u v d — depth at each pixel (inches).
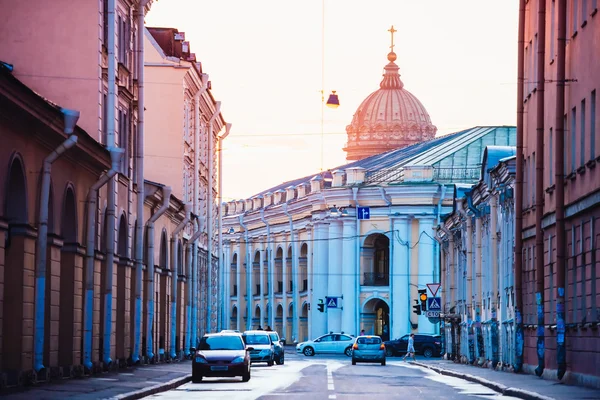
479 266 2167.8
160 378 1382.9
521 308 1622.8
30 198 1166.3
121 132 1685.5
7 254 1144.2
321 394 1154.0
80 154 1332.4
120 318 1690.5
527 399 1064.2
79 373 1390.3
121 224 1695.4
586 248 1253.7
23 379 1148.5
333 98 2486.5
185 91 2432.3
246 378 1457.9
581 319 1278.3
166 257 2204.7
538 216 1454.2
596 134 1211.2
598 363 1179.9
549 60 1507.1
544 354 1478.8
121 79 1670.8
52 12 1530.5
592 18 1234.0
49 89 1525.6
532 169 1667.1
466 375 1563.7
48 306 1263.5
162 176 2378.2
